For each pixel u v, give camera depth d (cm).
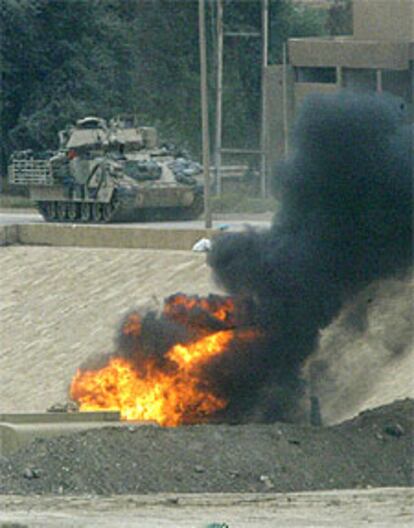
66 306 12069
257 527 5912
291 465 6912
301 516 6138
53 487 6694
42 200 16288
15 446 7138
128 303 11612
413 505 6328
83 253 12875
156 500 6500
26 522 6056
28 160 16462
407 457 7062
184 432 7088
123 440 6938
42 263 13025
